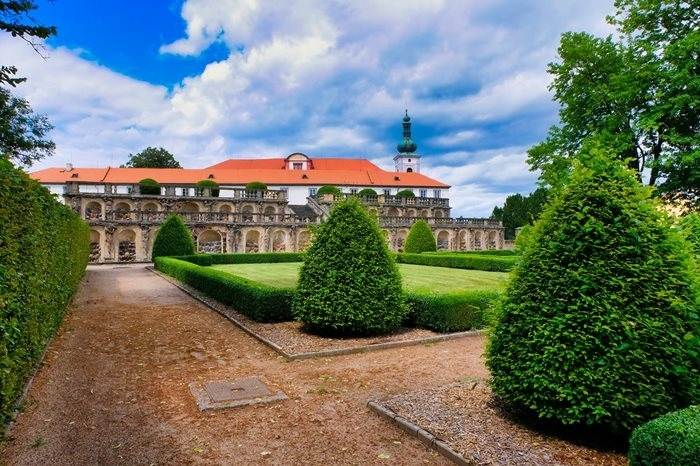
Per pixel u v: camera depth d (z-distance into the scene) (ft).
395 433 18.86
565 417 17.20
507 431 18.30
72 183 180.65
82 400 22.45
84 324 41.01
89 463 16.24
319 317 35.35
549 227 19.33
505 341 19.58
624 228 17.74
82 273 83.10
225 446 17.74
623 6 78.95
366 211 38.68
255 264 127.95
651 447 12.20
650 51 72.79
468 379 25.95
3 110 86.58
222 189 213.05
